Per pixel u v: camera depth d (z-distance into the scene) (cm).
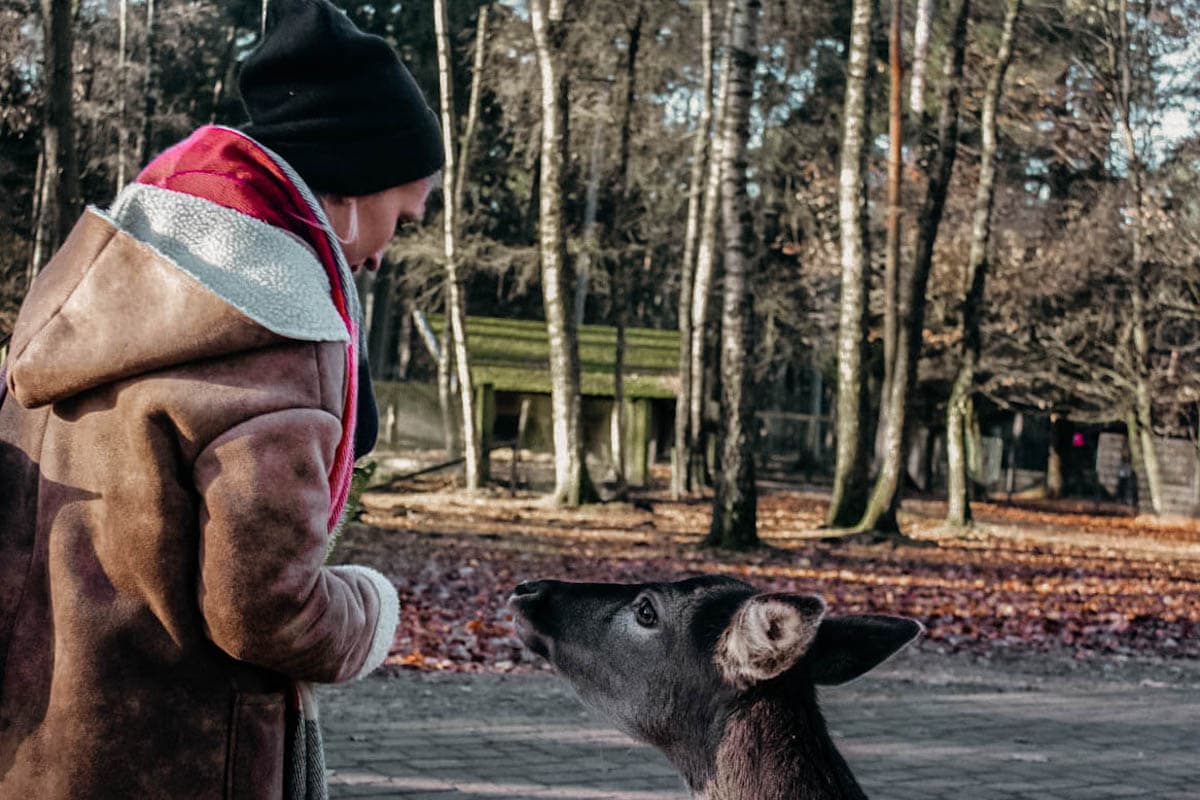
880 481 2273
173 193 211
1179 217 3055
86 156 3072
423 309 4147
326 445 209
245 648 202
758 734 291
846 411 2372
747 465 1920
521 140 3869
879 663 303
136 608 205
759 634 286
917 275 2289
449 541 1870
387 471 3203
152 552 203
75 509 208
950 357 3591
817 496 3600
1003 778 662
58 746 204
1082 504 4159
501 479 3120
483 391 3022
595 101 3491
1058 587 1691
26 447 216
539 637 338
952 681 985
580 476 2606
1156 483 3412
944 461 4647
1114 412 3581
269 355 207
